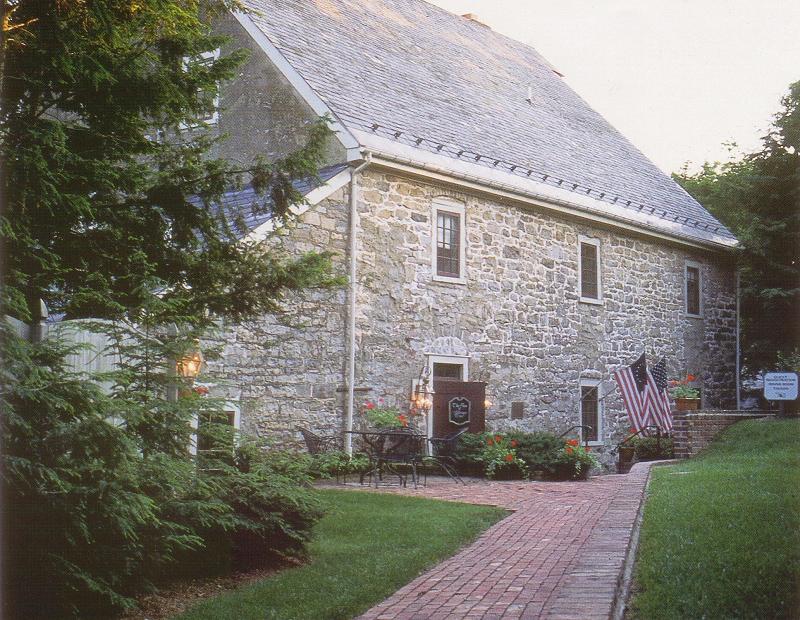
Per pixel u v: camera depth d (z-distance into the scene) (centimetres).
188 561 698
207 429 710
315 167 824
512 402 1769
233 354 1316
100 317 764
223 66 819
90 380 604
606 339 2025
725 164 3762
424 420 1588
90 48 753
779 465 1141
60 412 586
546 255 1881
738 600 522
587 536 832
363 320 1498
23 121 699
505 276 1778
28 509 567
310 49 1675
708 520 725
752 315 2564
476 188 1697
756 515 730
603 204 2053
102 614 600
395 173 1566
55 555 560
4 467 535
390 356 1540
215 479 702
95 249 772
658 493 920
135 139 817
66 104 786
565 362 1906
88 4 725
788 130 2433
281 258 843
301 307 1410
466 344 1683
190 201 822
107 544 602
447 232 1681
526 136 2080
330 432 1442
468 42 2391
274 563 747
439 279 1638
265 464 773
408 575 691
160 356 683
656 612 520
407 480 1379
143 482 627
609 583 584
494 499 1123
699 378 2330
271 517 724
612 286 2059
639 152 2631
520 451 1541
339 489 1186
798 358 2267
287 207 833
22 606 567
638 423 1809
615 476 1625
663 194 2430
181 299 735
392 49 1966
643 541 689
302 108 1545
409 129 1672
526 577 660
